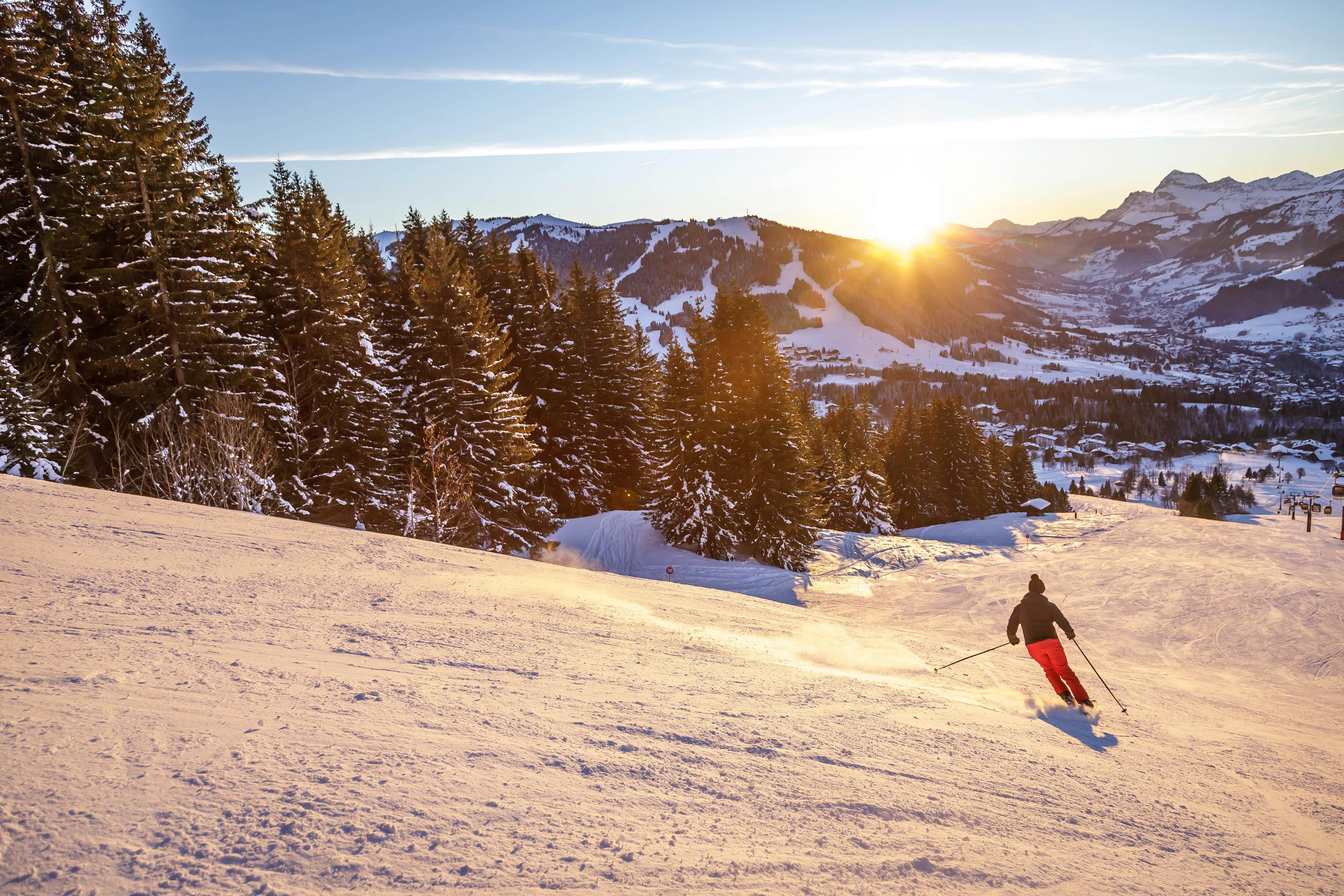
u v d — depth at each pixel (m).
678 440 38.81
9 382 19.86
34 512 11.09
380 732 4.61
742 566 35.31
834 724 6.32
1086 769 6.19
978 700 8.69
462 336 31.42
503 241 49.19
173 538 11.02
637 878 3.24
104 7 29.50
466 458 30.64
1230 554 39.22
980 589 32.72
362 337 29.58
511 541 31.44
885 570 39.47
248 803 3.47
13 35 22.41
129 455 23.22
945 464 80.44
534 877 3.13
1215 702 11.18
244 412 24.41
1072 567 37.59
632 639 9.08
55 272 22.30
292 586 9.28
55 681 4.77
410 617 8.44
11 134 22.47
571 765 4.51
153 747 3.97
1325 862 4.80
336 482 28.44
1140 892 3.96
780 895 3.29
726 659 8.70
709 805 4.21
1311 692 13.78
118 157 23.73
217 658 5.79
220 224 26.86
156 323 24.02
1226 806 5.77
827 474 58.72
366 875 2.97
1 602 6.55
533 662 7.08
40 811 3.15
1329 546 41.06
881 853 3.91
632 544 37.91
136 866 2.85
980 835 4.39
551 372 43.41
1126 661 17.53
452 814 3.62
